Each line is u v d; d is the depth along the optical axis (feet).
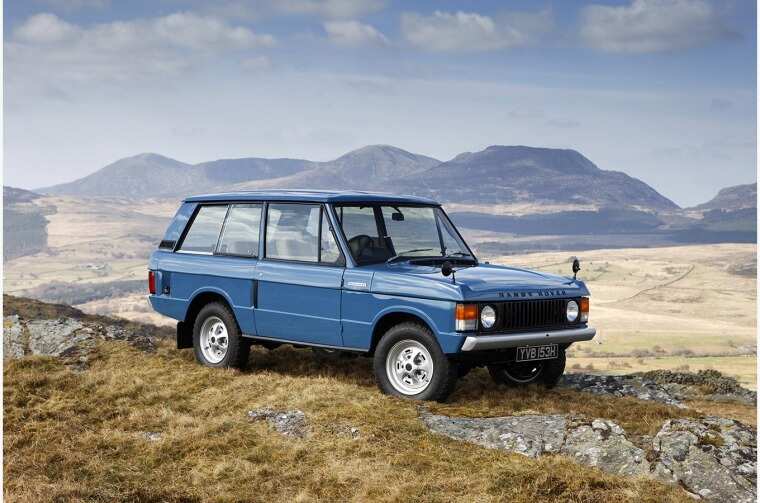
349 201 28.12
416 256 28.32
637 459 19.71
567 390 28.58
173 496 19.30
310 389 26.23
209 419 24.41
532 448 20.92
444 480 19.30
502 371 28.55
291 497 19.17
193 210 32.42
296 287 28.04
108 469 20.89
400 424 22.76
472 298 24.13
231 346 30.14
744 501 17.78
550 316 26.20
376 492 18.97
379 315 25.86
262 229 29.63
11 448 22.29
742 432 21.01
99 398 26.91
